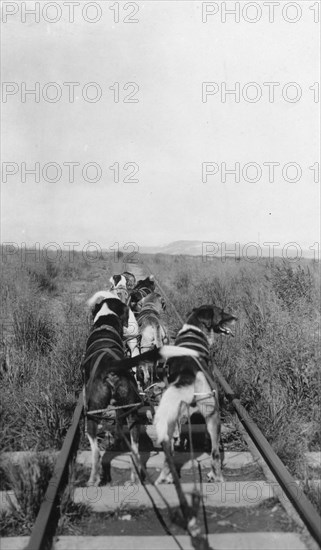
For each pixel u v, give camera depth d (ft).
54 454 18.92
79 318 37.45
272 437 20.61
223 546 14.64
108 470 19.42
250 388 24.80
